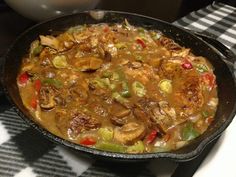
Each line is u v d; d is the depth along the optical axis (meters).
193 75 0.36
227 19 0.56
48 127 0.29
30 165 0.27
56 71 0.35
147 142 0.28
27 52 0.35
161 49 0.41
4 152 0.27
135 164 0.28
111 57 0.38
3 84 0.27
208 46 0.38
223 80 0.35
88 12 0.40
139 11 0.65
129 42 0.42
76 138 0.28
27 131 0.29
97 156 0.23
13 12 0.42
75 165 0.27
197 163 0.29
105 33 0.41
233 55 0.37
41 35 0.36
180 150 0.24
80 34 0.40
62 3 0.38
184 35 0.41
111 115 0.30
